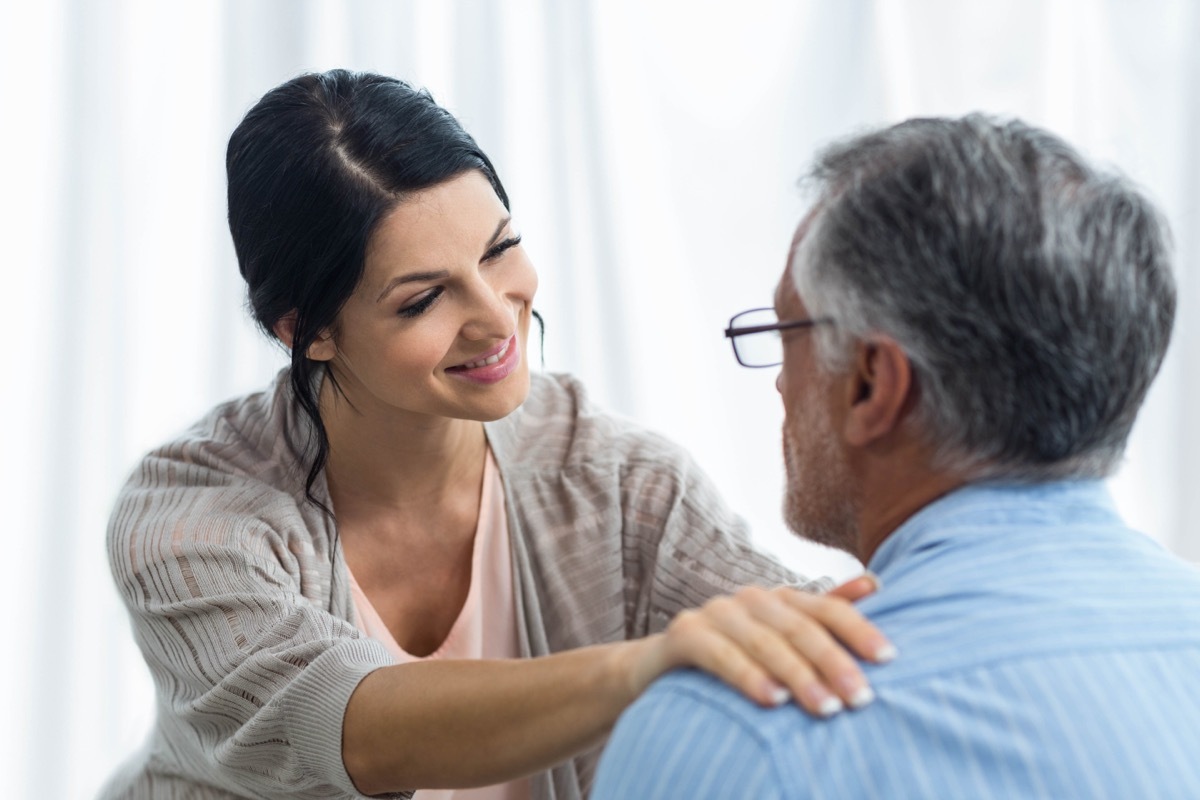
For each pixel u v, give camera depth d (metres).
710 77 2.50
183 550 1.40
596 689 1.02
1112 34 2.52
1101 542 0.86
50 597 2.55
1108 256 0.82
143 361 2.53
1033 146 0.85
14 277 2.50
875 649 0.80
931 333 0.82
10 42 2.46
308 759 1.25
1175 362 2.58
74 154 2.48
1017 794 0.75
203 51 2.49
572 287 2.55
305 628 1.33
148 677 2.63
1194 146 2.52
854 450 0.90
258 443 1.54
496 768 1.12
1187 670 0.80
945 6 2.48
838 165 0.90
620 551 1.57
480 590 1.58
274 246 1.34
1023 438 0.84
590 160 2.52
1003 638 0.80
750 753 0.78
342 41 2.49
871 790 0.76
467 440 1.55
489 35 2.50
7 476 2.53
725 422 2.57
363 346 1.36
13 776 2.59
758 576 1.50
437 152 1.30
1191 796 0.75
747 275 2.54
